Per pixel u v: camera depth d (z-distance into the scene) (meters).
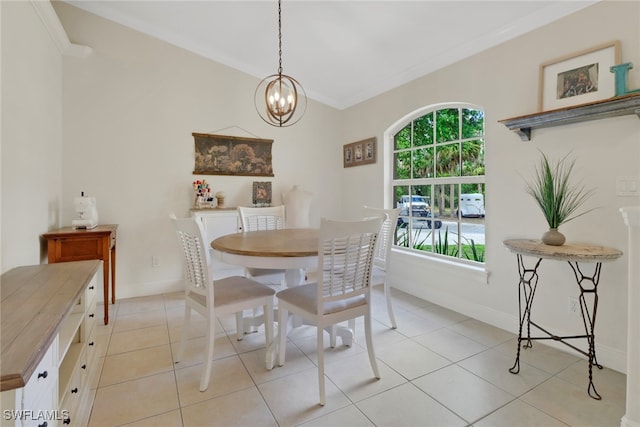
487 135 2.54
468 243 2.84
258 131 3.86
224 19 2.94
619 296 1.85
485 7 2.20
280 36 2.77
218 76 3.60
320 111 4.27
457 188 2.94
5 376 0.70
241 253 1.78
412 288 3.30
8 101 1.73
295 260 1.76
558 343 2.14
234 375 1.85
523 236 2.30
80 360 1.50
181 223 1.77
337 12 2.59
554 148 2.11
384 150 3.69
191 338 2.34
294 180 4.12
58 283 1.45
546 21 2.12
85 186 3.01
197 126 3.50
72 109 2.94
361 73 3.54
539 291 2.24
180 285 3.45
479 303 2.64
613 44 1.81
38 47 2.24
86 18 2.97
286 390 1.71
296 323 2.36
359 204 4.11
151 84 3.26
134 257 3.24
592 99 1.90
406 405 1.58
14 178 1.82
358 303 1.79
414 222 3.40
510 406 1.57
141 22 3.12
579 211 1.99
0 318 1.04
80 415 1.42
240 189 3.76
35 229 2.20
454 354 2.08
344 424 1.45
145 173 3.26
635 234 1.32
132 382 1.77
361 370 1.90
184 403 1.59
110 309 2.88
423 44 2.77
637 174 1.75
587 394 1.66
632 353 1.33
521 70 2.29
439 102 2.96
